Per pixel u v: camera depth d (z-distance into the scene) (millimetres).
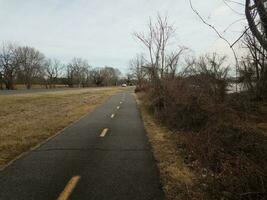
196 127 12531
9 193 6086
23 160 8562
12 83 104062
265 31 4988
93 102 35594
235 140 9219
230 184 6320
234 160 7508
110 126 15617
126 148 10234
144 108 26359
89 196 5949
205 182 6910
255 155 7809
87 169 7711
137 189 6352
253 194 5730
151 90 25922
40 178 6988
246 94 15648
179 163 8398
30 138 11898
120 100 39938
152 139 11930
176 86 18594
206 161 8188
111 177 7098
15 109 25938
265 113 13617
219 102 14094
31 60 116875
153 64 25766
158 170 7695
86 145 10688
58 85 145125
